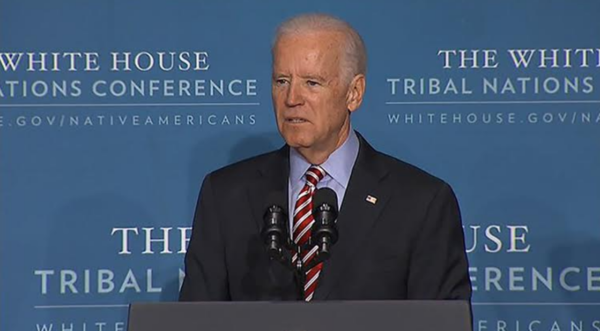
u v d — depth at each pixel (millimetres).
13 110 14312
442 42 14383
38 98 14328
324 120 10648
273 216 9383
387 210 11211
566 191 14375
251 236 11289
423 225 11164
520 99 14367
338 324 7969
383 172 11453
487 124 14398
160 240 14445
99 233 14406
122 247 14422
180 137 14445
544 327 14359
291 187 11445
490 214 14398
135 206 14422
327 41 10641
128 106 14398
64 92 14352
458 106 14383
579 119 14359
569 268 14359
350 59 10773
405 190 11328
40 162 14352
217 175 11828
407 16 14383
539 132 14375
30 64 14312
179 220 14453
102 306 14398
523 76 14359
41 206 14352
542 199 14383
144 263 14445
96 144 14398
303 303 8062
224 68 14445
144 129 14414
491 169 14398
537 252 14367
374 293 11008
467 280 11289
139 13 14398
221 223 11453
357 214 11164
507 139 14406
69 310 14359
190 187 14445
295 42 10617
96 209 14398
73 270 14367
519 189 14406
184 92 14438
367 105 14398
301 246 9633
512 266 14375
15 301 14305
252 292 11188
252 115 14453
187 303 8109
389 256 11086
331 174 11328
